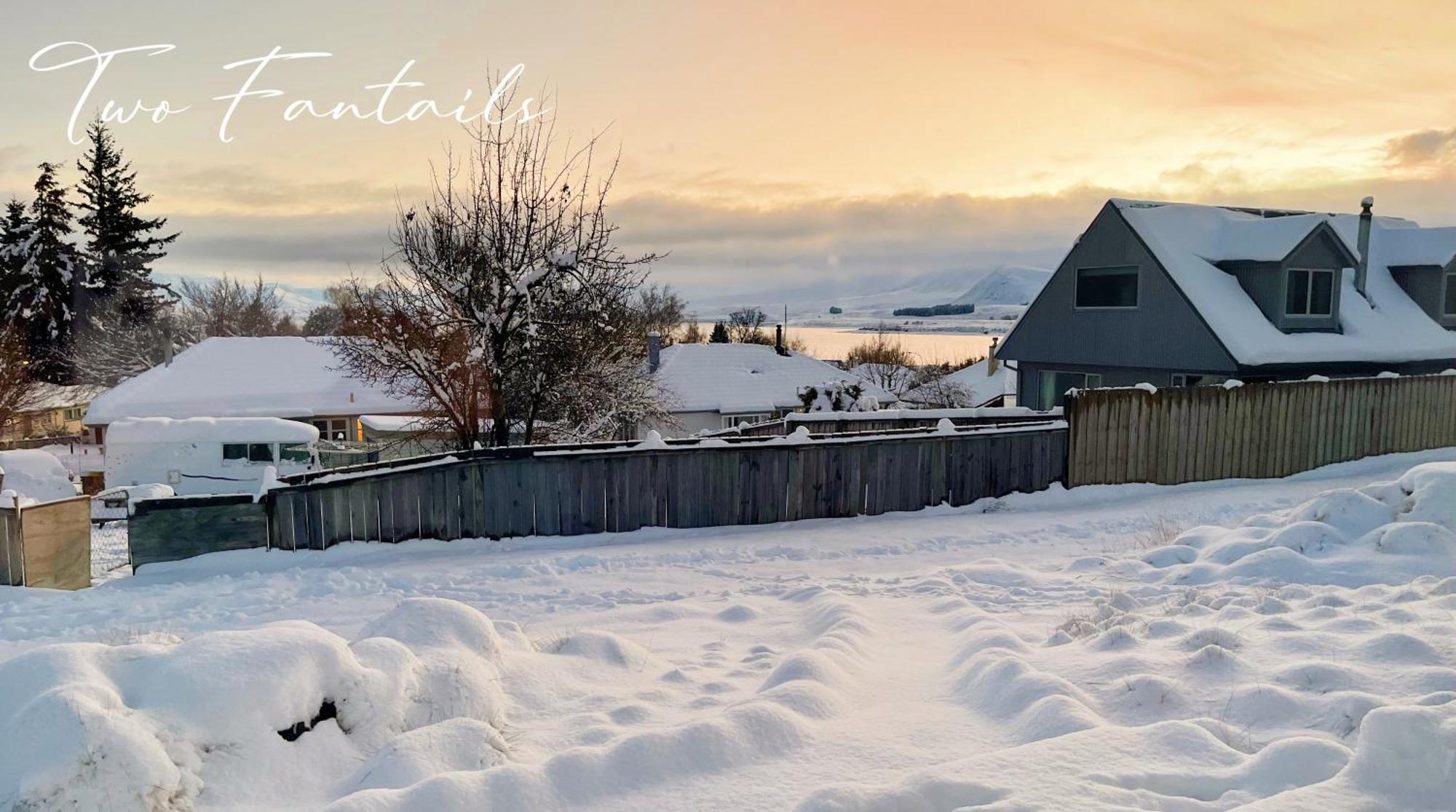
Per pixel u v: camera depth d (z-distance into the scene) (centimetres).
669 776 406
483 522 1273
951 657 601
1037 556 1105
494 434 1759
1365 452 1911
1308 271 2466
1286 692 462
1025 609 769
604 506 1321
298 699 437
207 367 3528
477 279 1752
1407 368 2589
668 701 532
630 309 2125
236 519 1167
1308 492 1538
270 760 416
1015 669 518
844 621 701
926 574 953
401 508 1234
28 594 1001
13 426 4353
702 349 3747
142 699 420
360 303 1814
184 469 2416
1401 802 335
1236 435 1736
